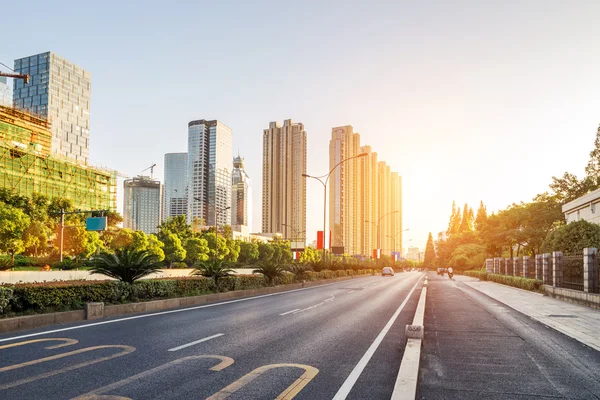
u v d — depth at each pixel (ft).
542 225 182.29
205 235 282.77
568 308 59.16
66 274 136.15
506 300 72.84
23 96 635.25
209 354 27.35
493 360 26.37
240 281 82.99
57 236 201.05
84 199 326.24
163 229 261.24
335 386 20.52
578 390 20.11
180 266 240.94
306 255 400.47
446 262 389.60
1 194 210.79
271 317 47.26
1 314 37.22
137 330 36.83
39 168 292.40
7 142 272.92
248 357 26.63
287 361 25.61
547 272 91.15
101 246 229.04
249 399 18.53
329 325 41.11
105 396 18.71
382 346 30.63
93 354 26.94
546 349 29.91
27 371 22.66
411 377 21.50
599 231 96.43
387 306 60.80
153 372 22.74
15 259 185.78
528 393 19.63
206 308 56.85
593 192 119.85
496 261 163.53
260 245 353.92
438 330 38.70
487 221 229.25
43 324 38.78
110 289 49.67
